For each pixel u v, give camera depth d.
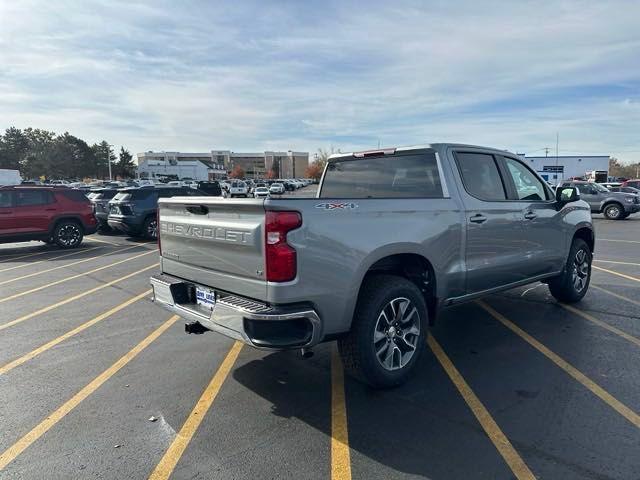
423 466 2.73
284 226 3.02
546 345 4.68
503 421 3.22
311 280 3.14
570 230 5.82
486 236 4.51
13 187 12.22
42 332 5.38
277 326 3.10
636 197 20.53
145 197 14.42
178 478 2.66
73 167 111.75
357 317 3.50
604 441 2.95
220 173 132.62
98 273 9.15
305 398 3.64
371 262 3.47
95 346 4.89
